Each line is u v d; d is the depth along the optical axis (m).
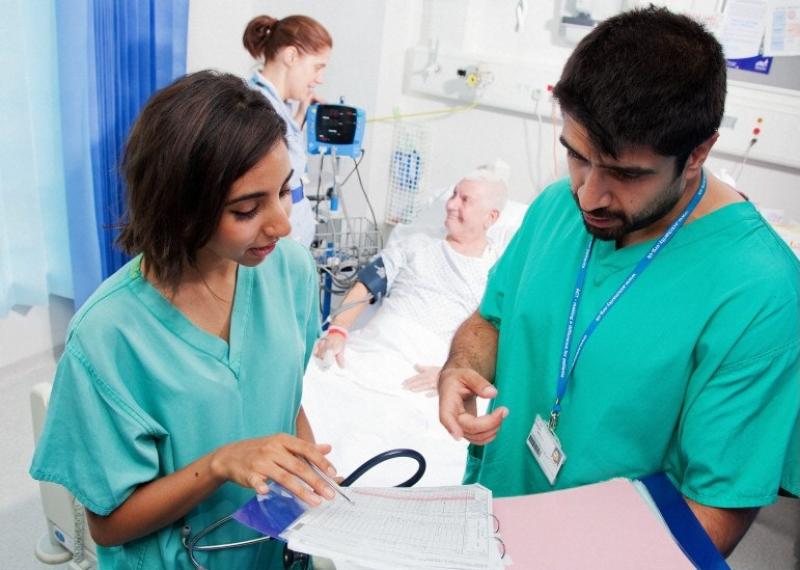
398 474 1.60
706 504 0.85
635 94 0.72
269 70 2.47
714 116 0.75
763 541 2.16
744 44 2.33
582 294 0.98
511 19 2.71
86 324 0.79
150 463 0.84
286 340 0.96
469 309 2.35
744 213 0.88
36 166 2.37
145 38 2.53
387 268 2.42
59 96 2.30
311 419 1.78
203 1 2.89
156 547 0.90
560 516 0.83
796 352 0.81
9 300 2.41
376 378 2.03
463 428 0.96
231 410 0.90
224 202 0.73
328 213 2.85
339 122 2.59
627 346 0.90
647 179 0.78
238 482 0.77
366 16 2.85
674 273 0.89
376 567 0.68
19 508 1.99
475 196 2.36
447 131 2.96
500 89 2.71
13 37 2.12
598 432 0.93
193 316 0.87
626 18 0.78
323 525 0.76
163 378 0.84
